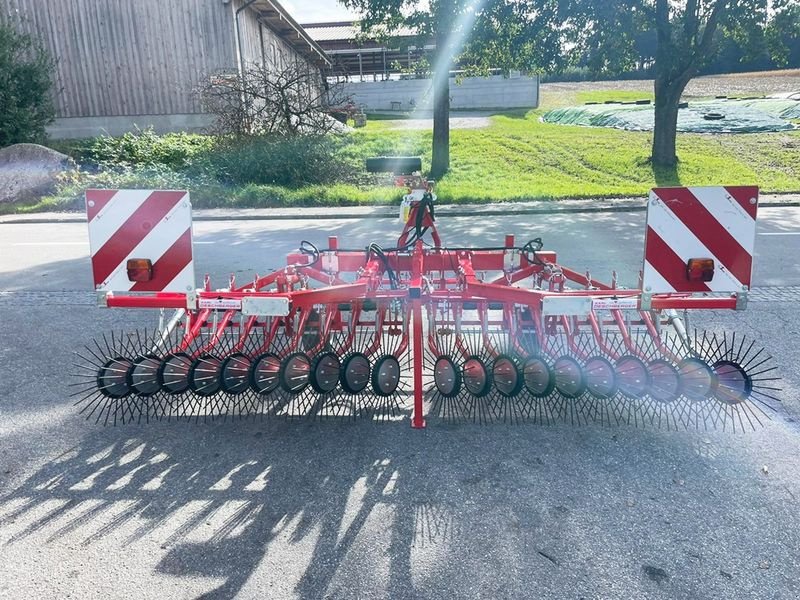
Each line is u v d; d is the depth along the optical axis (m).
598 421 3.90
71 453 3.56
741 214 3.47
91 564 2.63
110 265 3.64
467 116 32.78
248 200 15.76
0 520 2.93
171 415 4.02
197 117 21.64
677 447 3.59
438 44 17.58
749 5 15.98
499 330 4.51
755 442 3.64
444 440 3.69
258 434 3.78
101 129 21.89
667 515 2.96
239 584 2.52
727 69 48.66
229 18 20.89
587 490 3.16
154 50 21.22
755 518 2.93
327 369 3.54
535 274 5.27
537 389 3.59
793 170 17.30
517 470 3.36
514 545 2.75
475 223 12.52
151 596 2.45
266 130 19.14
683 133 21.42
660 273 3.53
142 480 3.28
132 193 3.58
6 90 18.66
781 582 2.51
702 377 3.46
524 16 16.86
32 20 21.08
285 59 28.41
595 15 16.14
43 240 11.17
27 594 2.46
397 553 2.70
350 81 42.28
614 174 17.92
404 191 16.36
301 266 4.92
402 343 4.07
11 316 6.31
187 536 2.81
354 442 3.67
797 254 8.88
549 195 15.45
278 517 2.96
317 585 2.51
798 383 4.48
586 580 2.53
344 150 20.89
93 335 5.72
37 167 16.97
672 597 2.44
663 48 17.00
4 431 3.83
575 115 27.47
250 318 4.26
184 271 3.63
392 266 4.98
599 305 3.50
